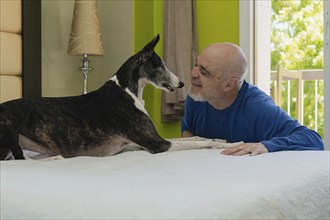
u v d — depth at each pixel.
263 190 1.08
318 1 5.94
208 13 3.37
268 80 3.41
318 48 5.97
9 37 3.04
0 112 2.00
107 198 1.00
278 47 6.13
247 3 3.22
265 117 2.02
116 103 2.14
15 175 1.26
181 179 1.17
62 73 3.60
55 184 1.14
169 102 3.31
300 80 4.44
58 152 2.10
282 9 6.10
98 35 3.28
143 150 2.19
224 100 2.13
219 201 0.97
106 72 3.75
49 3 3.49
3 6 3.00
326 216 1.33
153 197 0.99
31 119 2.08
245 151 1.73
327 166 1.47
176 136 3.54
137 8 3.56
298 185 1.22
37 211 1.02
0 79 2.99
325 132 2.98
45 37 3.47
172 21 3.36
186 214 0.91
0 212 1.07
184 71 3.29
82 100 2.17
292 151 1.75
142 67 2.21
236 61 2.05
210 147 2.05
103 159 1.74
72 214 0.97
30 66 3.14
